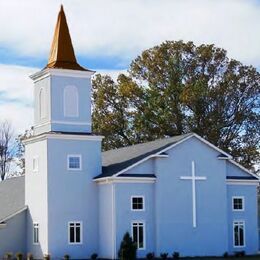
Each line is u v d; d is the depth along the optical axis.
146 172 65.00
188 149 66.50
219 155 67.94
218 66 96.06
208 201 67.00
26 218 67.62
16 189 76.62
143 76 97.62
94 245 65.06
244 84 95.19
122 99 98.19
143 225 64.25
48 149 64.25
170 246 64.81
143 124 96.00
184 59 95.94
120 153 72.00
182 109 95.06
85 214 65.00
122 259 59.97
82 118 66.50
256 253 69.69
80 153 65.44
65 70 66.00
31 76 68.25
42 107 66.94
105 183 64.50
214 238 66.88
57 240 63.78
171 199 65.31
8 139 110.56
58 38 67.62
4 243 66.81
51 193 63.97
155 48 97.00
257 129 94.94
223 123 94.12
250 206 70.06
